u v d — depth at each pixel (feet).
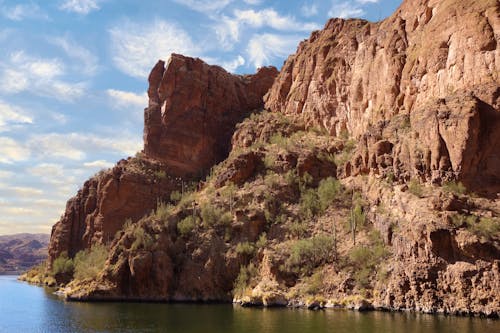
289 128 386.93
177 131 428.15
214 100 456.04
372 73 333.01
